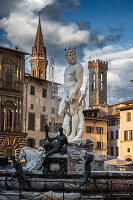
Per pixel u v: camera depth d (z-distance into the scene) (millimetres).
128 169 26844
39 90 72500
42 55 117812
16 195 14961
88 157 16141
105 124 80438
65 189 16312
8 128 65250
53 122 74188
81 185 15852
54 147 17141
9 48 66688
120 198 16203
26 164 20500
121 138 80250
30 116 69938
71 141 22109
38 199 14625
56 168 16906
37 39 118625
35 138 70375
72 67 23391
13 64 68000
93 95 197250
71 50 23219
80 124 23078
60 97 24547
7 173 18469
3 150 63062
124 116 80375
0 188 17172
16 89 67688
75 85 23234
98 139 78500
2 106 64938
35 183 16391
